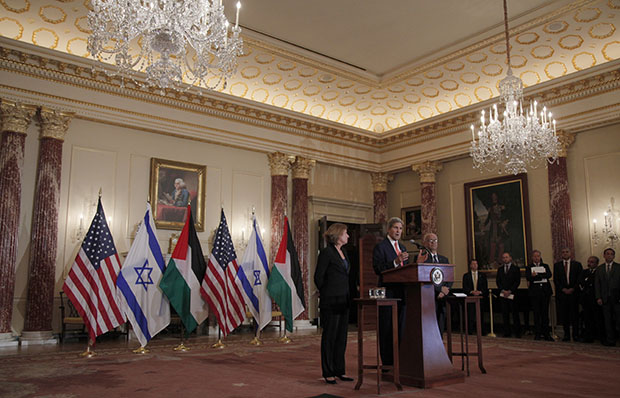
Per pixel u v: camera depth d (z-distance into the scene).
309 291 13.38
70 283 7.71
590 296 9.43
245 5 9.12
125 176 10.90
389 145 14.83
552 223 11.03
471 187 13.22
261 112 12.47
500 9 9.27
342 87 12.80
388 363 5.23
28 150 9.88
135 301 7.93
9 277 9.15
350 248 14.80
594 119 10.55
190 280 8.55
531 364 6.50
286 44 10.64
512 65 11.33
